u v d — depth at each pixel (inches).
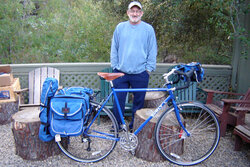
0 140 121.6
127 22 114.1
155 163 101.9
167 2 168.4
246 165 101.9
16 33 227.5
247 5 134.8
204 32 198.2
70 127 89.5
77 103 89.8
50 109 91.4
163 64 160.4
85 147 114.6
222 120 125.0
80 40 232.4
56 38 238.2
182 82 151.8
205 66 161.8
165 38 209.5
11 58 229.9
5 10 212.1
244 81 155.6
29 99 148.8
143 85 117.9
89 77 160.9
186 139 124.9
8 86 140.8
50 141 104.0
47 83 91.9
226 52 221.1
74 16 240.7
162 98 136.9
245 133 103.7
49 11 263.6
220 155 109.8
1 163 100.8
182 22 187.2
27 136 99.9
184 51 227.0
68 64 158.6
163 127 98.7
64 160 104.0
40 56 235.1
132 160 104.0
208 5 143.9
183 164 100.1
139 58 113.0
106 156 103.0
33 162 102.1
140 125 101.0
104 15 226.2
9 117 142.8
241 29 128.3
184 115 157.2
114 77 96.4
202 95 166.9
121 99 118.0
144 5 192.1
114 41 117.0
